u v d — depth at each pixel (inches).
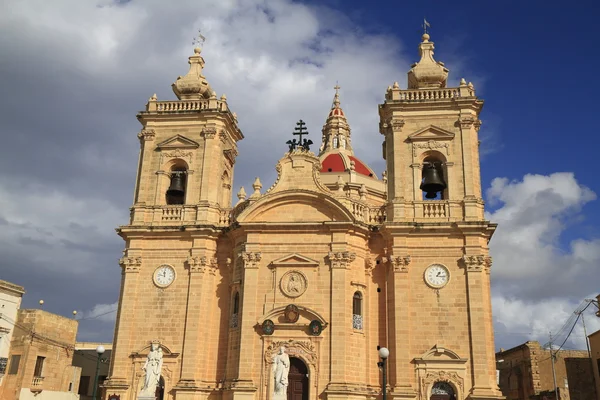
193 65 1871.3
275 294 1523.1
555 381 2079.2
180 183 1729.8
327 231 1551.4
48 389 1868.8
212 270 1628.9
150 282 1619.1
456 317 1475.1
